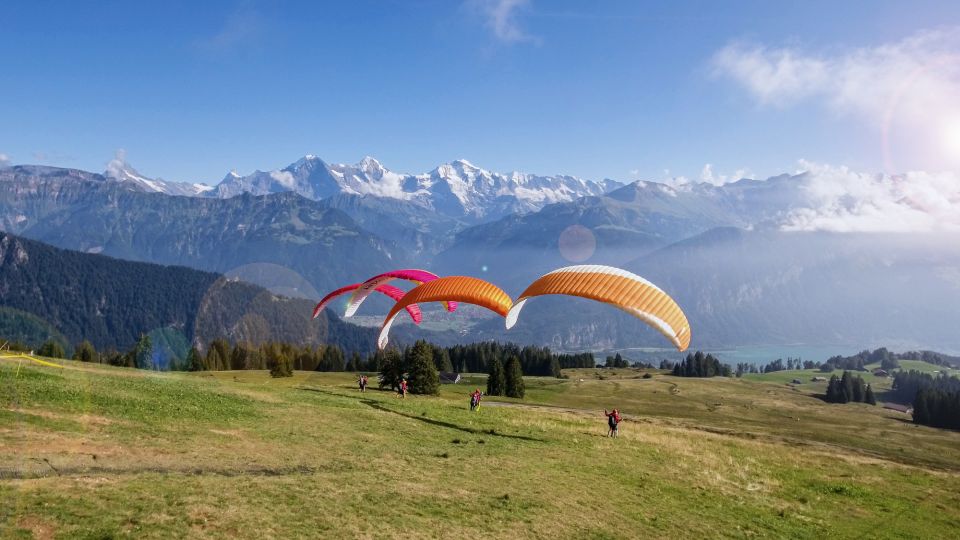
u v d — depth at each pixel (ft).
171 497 53.93
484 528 61.52
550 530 64.34
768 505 91.66
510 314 104.12
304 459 75.97
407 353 222.28
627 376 654.94
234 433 83.10
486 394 326.03
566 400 395.75
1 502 46.91
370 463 78.84
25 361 135.33
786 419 403.13
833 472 125.90
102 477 56.54
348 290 124.26
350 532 54.03
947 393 498.28
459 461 87.51
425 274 130.00
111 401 88.69
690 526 74.64
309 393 146.41
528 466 89.92
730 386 628.69
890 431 383.45
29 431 66.80
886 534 86.79
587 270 104.68
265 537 49.75
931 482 127.54
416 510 62.85
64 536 43.39
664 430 166.50
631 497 82.43
